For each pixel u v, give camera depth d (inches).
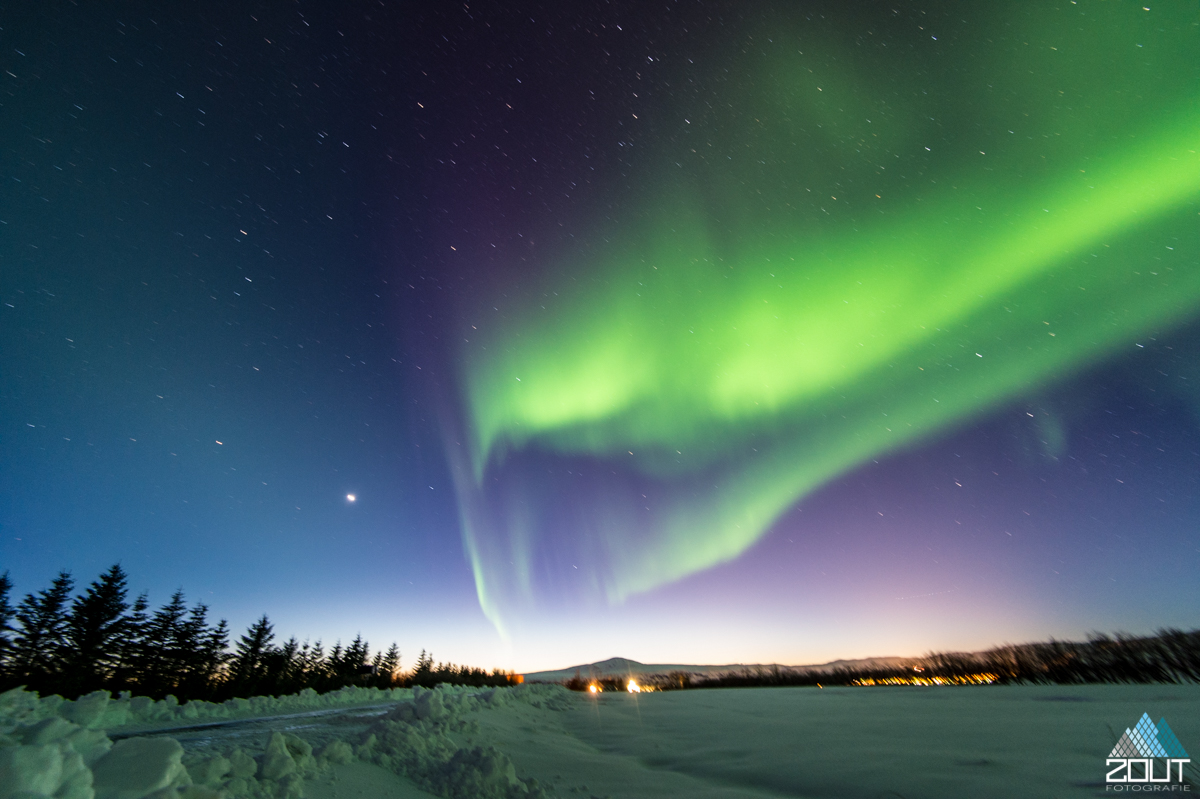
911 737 323.3
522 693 613.0
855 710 487.5
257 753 243.6
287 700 676.7
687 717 482.6
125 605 1366.9
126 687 1289.4
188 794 136.5
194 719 476.4
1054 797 191.9
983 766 237.3
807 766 262.4
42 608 1264.8
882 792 212.8
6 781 99.9
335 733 321.4
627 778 259.8
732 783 248.8
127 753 134.8
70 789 111.2
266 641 1616.6
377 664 2028.8
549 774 265.6
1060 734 304.2
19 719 249.8
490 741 323.9
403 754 251.6
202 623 1486.2
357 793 199.2
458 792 215.2
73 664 1233.4
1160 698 459.8
